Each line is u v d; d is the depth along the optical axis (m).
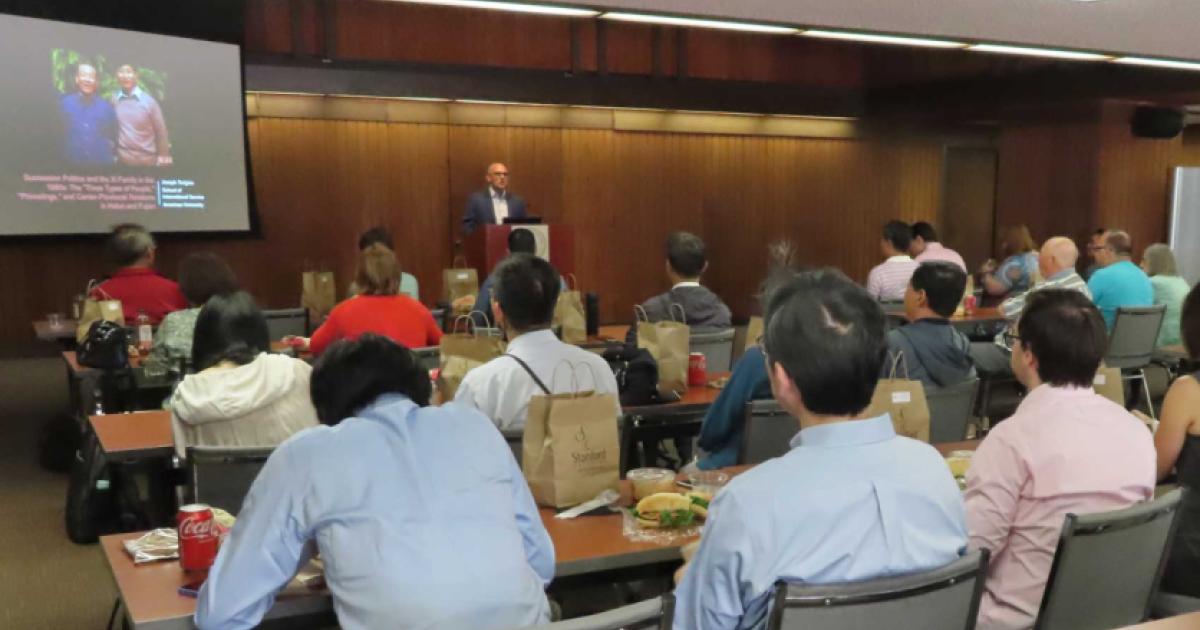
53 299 7.77
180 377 3.85
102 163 6.61
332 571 1.60
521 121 9.35
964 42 4.16
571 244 7.21
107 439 2.90
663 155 10.08
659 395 3.44
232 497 2.35
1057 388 1.94
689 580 1.41
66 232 6.47
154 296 4.88
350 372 1.76
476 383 2.57
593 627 1.29
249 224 7.52
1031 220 10.09
